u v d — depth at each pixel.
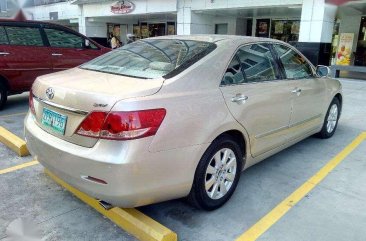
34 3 24.31
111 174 2.26
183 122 2.52
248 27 17.22
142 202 2.46
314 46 11.45
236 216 2.94
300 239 2.64
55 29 6.95
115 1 17.91
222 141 2.89
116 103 2.28
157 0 15.82
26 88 6.62
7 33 6.29
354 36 14.59
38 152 2.78
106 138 2.29
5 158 4.07
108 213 2.84
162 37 3.64
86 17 20.19
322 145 4.80
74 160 2.41
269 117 3.42
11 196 3.18
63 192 3.28
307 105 4.15
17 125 5.52
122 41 22.42
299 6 12.05
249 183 3.56
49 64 6.79
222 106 2.83
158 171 2.41
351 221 2.89
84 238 2.60
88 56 7.39
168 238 2.47
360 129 5.66
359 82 10.83
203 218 2.90
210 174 2.89
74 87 2.53
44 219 2.83
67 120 2.52
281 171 3.89
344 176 3.79
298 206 3.12
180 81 2.64
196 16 15.12
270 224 2.83
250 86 3.17
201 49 3.05
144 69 2.87
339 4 10.75
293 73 3.97
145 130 2.30
